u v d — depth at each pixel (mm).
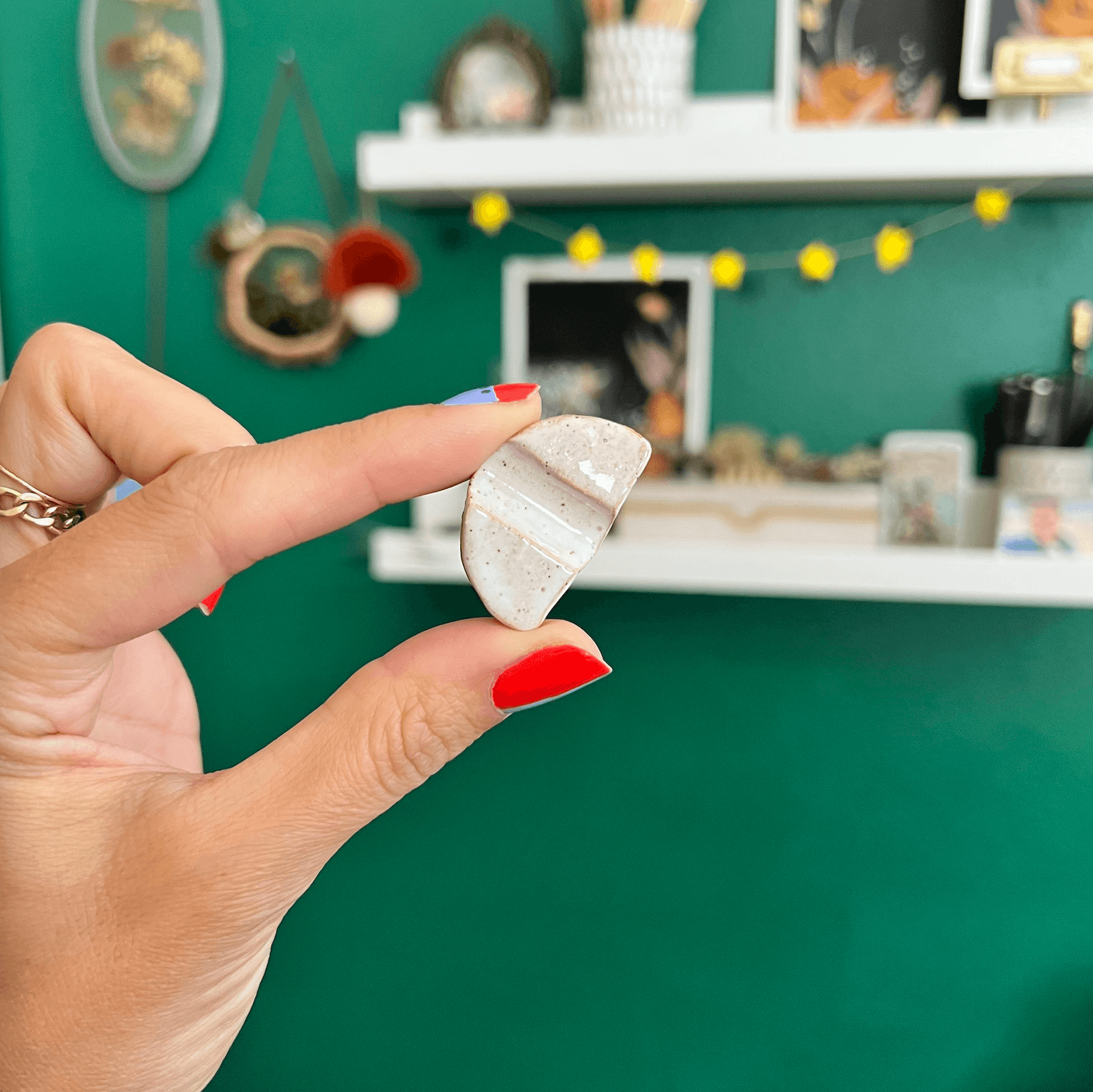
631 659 654
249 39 638
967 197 589
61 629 215
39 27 653
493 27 578
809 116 584
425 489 215
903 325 607
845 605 634
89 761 234
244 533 202
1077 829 632
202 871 215
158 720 357
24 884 224
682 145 535
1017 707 628
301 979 707
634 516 587
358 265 605
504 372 639
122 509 212
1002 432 583
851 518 572
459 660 216
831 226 605
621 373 627
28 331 680
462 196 599
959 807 640
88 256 669
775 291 614
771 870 661
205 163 651
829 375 617
